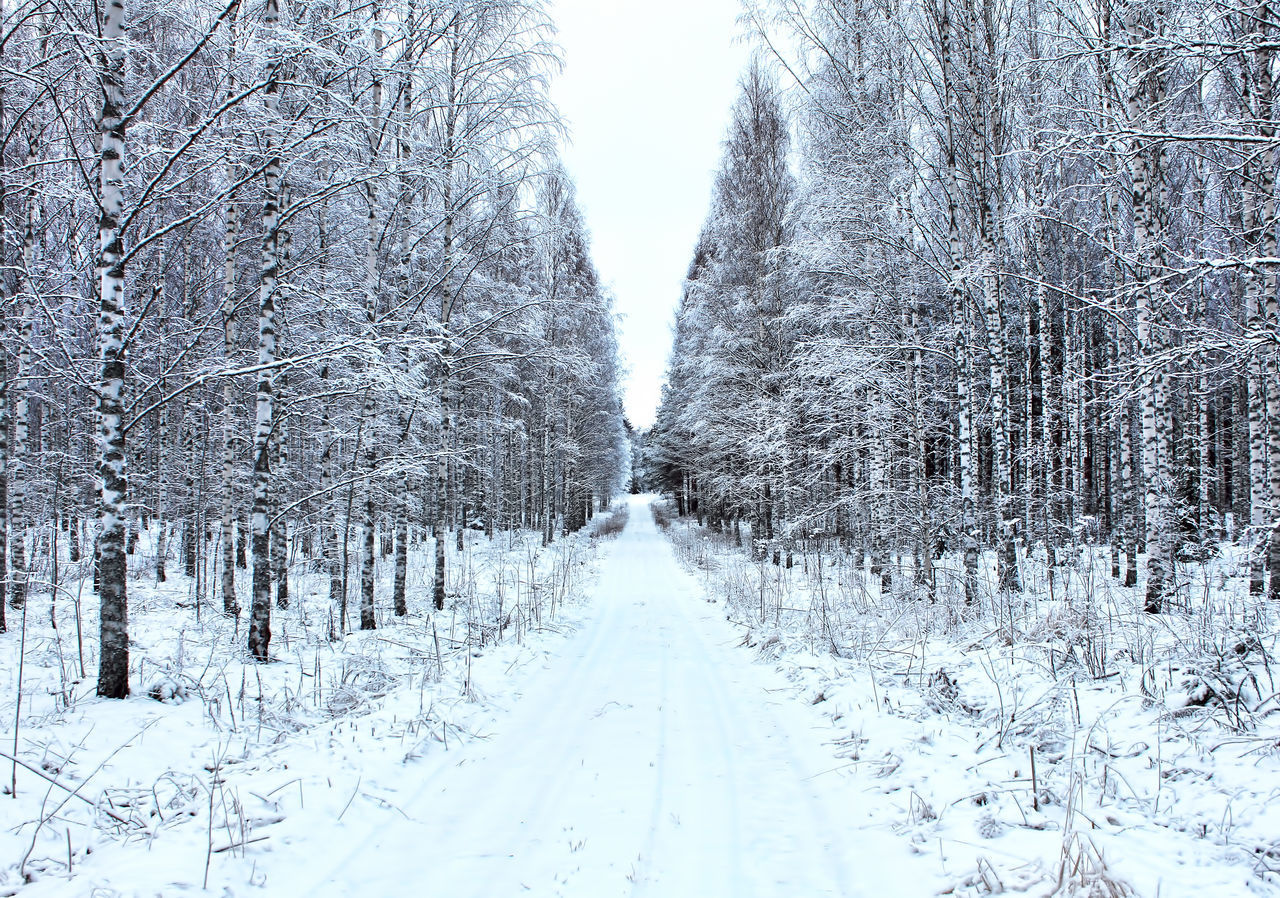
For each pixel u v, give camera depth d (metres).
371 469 10.26
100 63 5.96
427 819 4.08
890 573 12.73
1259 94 5.81
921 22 9.55
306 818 3.94
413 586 14.69
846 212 10.96
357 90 9.08
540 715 6.32
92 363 9.13
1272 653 4.99
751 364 18.59
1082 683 5.41
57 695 5.65
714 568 19.11
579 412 28.91
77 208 9.19
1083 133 5.41
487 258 12.13
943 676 6.07
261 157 7.45
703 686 7.29
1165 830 3.35
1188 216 10.40
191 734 5.18
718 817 4.04
